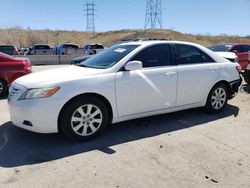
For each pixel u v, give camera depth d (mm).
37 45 29922
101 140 4738
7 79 8383
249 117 5977
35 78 4609
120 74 4824
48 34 76938
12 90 4691
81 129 4645
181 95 5531
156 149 4395
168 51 5457
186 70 5520
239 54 13148
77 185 3410
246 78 9016
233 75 6281
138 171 3732
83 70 4906
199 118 5891
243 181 3516
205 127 5371
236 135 4980
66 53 29156
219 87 6109
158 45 5367
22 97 4391
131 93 4922
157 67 5242
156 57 5297
